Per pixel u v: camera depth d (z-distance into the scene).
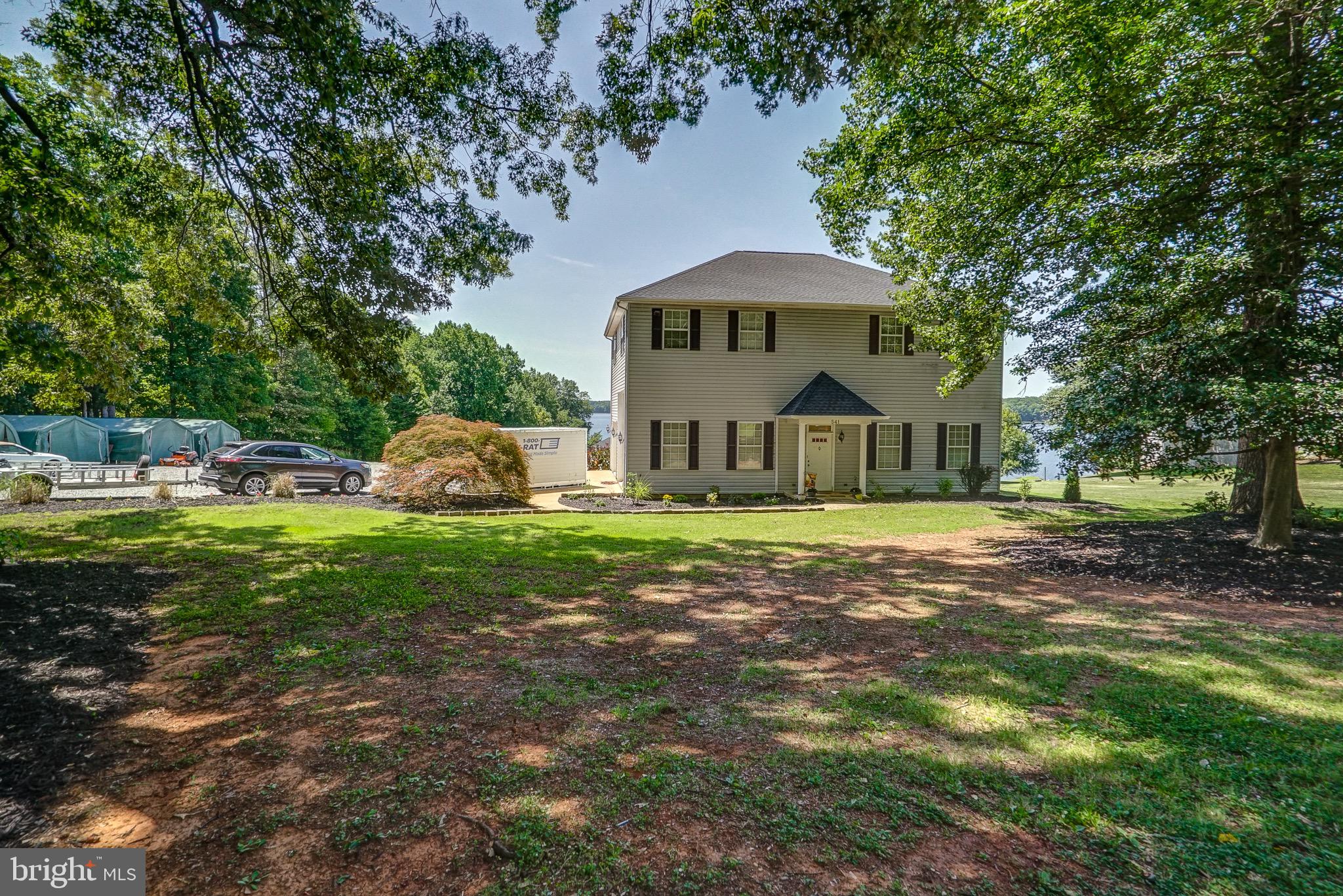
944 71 9.23
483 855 2.40
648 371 16.92
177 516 11.49
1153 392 8.23
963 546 9.96
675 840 2.50
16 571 6.85
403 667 4.44
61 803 2.71
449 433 14.84
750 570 8.11
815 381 17.47
